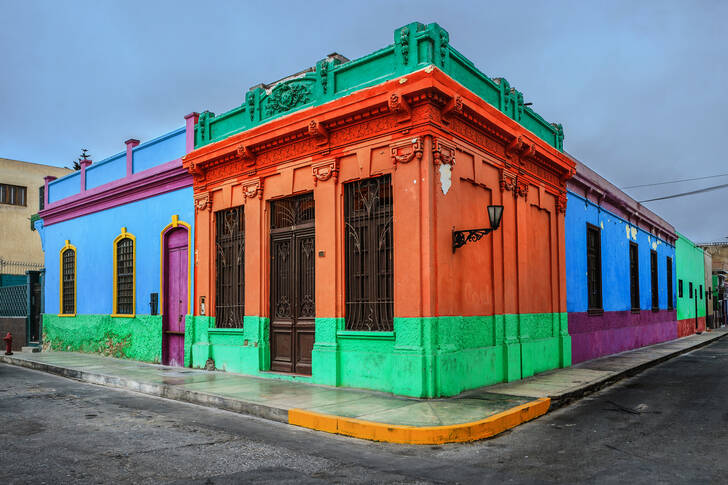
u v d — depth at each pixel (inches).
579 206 581.9
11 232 1213.1
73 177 691.4
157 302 539.5
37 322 765.9
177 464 214.4
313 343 401.7
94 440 252.7
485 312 388.5
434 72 329.1
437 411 291.4
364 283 370.0
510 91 442.6
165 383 396.2
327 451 237.6
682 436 266.8
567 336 508.7
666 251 997.8
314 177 394.9
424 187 336.8
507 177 423.5
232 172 464.4
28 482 191.6
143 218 564.7
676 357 666.8
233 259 467.5
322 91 399.9
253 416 312.3
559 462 222.5
